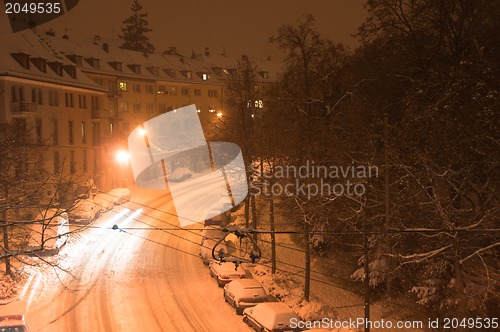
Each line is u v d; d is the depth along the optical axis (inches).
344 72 1459.2
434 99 1110.4
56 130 2156.7
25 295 1193.4
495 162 960.9
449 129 986.7
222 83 3639.3
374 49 1502.2
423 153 967.6
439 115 1000.9
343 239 1450.5
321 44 1387.8
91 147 2405.3
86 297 1192.2
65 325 1033.5
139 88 3179.1
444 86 1113.4
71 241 1678.2
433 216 1038.4
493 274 956.0
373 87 1529.3
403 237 1120.2
